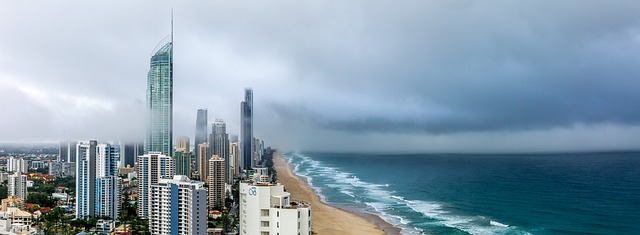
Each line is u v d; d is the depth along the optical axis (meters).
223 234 177.25
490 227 193.38
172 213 146.75
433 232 182.00
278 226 84.31
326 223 199.25
